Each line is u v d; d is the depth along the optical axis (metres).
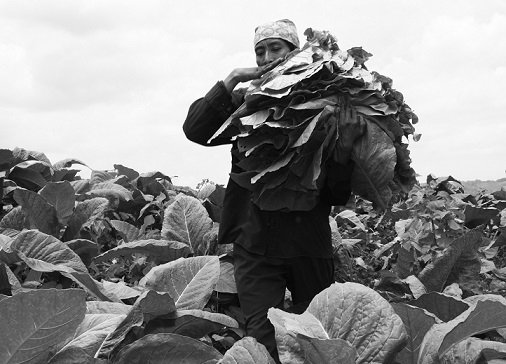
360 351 1.87
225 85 3.72
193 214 4.66
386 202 3.45
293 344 1.88
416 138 3.58
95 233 5.06
